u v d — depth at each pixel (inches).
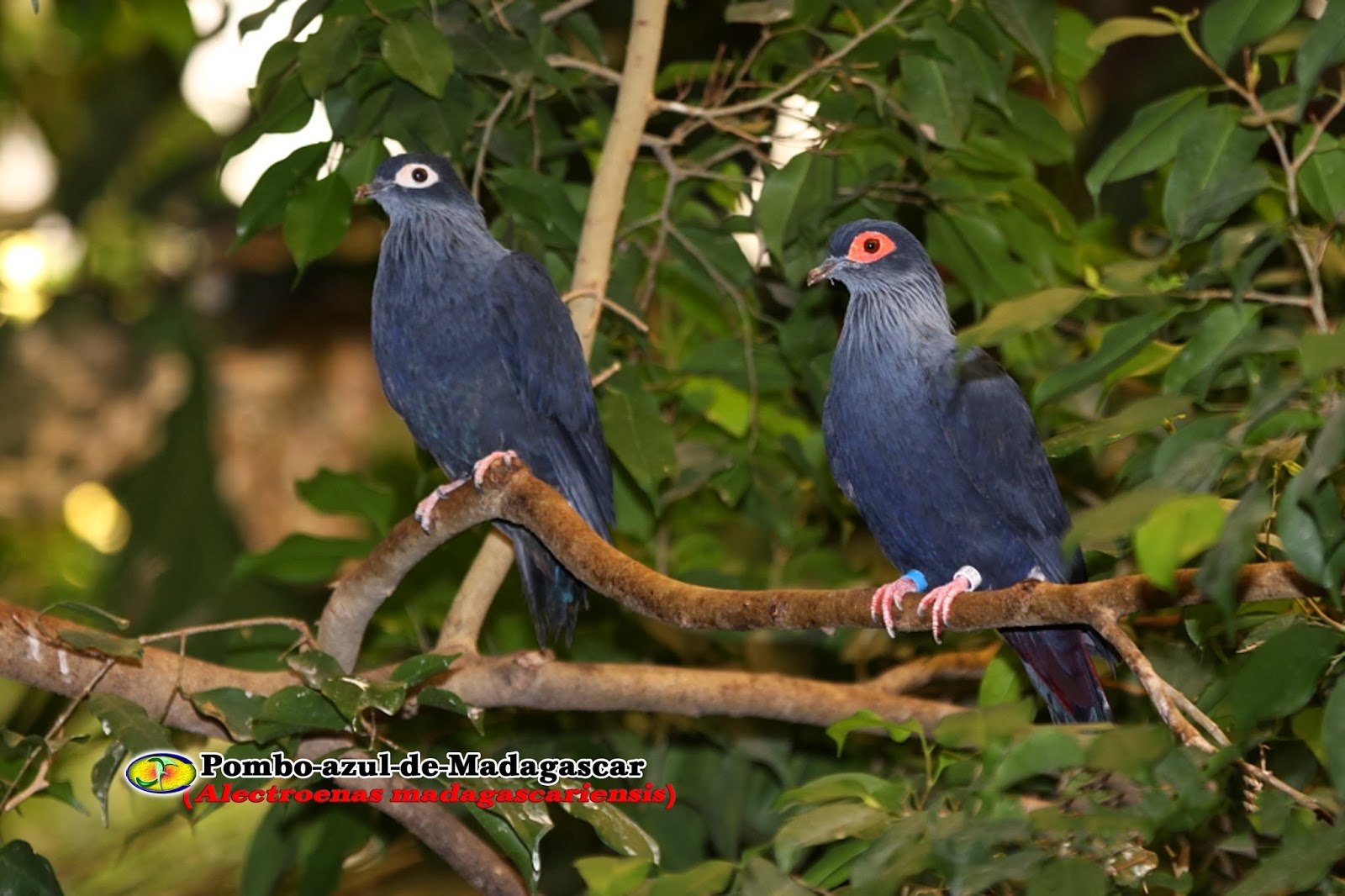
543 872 482.3
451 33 387.2
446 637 407.8
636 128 418.0
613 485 458.6
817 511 543.5
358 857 470.3
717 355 462.6
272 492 684.7
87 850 497.4
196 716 364.2
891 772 454.6
